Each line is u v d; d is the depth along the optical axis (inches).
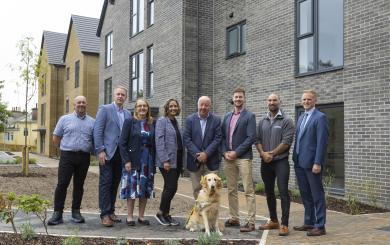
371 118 378.3
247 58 554.9
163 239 244.8
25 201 226.4
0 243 226.1
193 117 285.4
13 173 599.5
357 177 388.8
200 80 649.6
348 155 399.2
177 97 647.1
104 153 284.8
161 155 278.8
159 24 711.7
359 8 394.6
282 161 269.1
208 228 253.9
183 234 259.8
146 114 289.3
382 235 256.4
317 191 262.2
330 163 430.6
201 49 653.3
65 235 249.0
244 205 377.4
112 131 289.6
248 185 274.7
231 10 621.0
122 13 872.9
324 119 263.7
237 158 278.4
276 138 272.5
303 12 474.3
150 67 754.8
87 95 1224.8
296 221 306.5
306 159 266.2
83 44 1235.9
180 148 291.1
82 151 290.0
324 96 437.4
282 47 495.5
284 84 490.3
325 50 442.9
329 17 439.5
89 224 288.2
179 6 648.4
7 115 1178.0
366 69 385.7
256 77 537.6
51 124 1432.1
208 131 281.9
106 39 987.3
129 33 831.1
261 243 239.1
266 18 523.2
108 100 973.2
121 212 341.1
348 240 244.8
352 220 307.1
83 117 296.4
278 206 371.6
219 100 642.2
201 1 655.8
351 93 399.9
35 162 902.4
